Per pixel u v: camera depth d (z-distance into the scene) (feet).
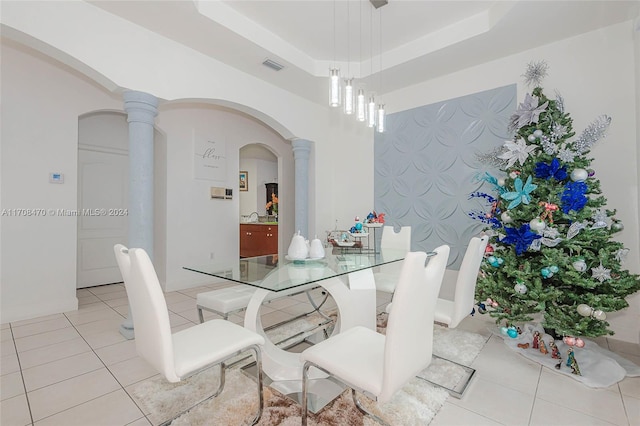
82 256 14.16
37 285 10.24
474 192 10.87
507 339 8.28
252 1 8.70
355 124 15.12
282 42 10.62
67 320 9.89
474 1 8.68
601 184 8.75
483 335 8.82
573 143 7.40
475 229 11.25
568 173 7.23
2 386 6.20
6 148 9.73
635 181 8.27
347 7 8.94
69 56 7.68
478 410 5.49
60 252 10.67
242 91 11.59
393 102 13.57
